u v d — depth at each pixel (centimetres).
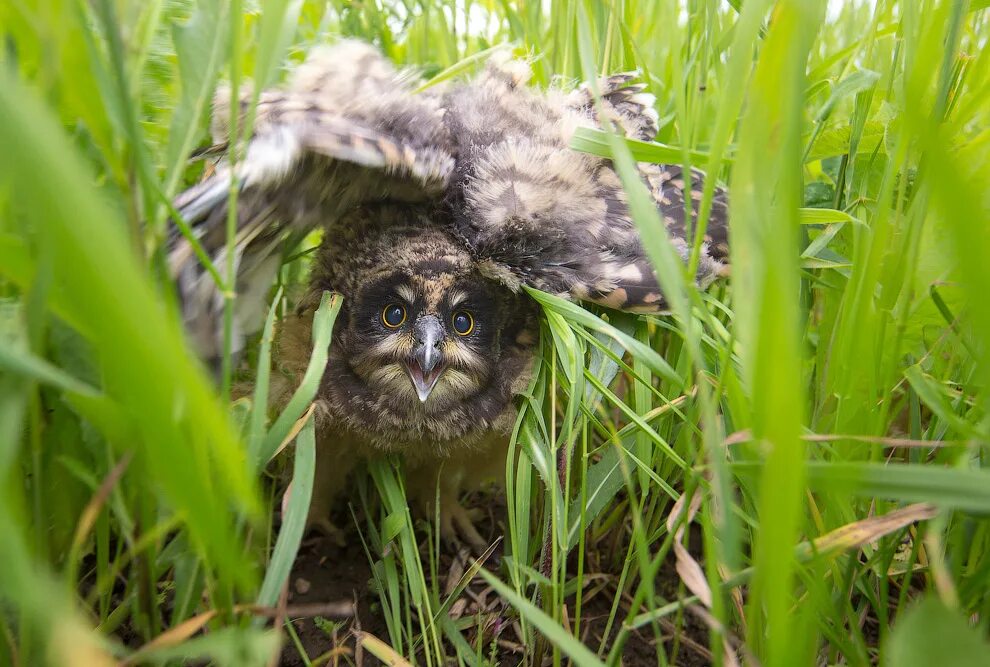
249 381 29
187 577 18
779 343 10
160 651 13
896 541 19
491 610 27
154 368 9
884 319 20
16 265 12
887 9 28
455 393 30
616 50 35
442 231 29
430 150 26
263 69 15
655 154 20
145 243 15
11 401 12
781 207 11
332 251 31
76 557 14
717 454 13
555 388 27
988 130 18
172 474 10
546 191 28
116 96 14
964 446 17
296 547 19
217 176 20
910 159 21
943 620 12
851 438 17
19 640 16
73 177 7
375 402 30
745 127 11
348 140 22
